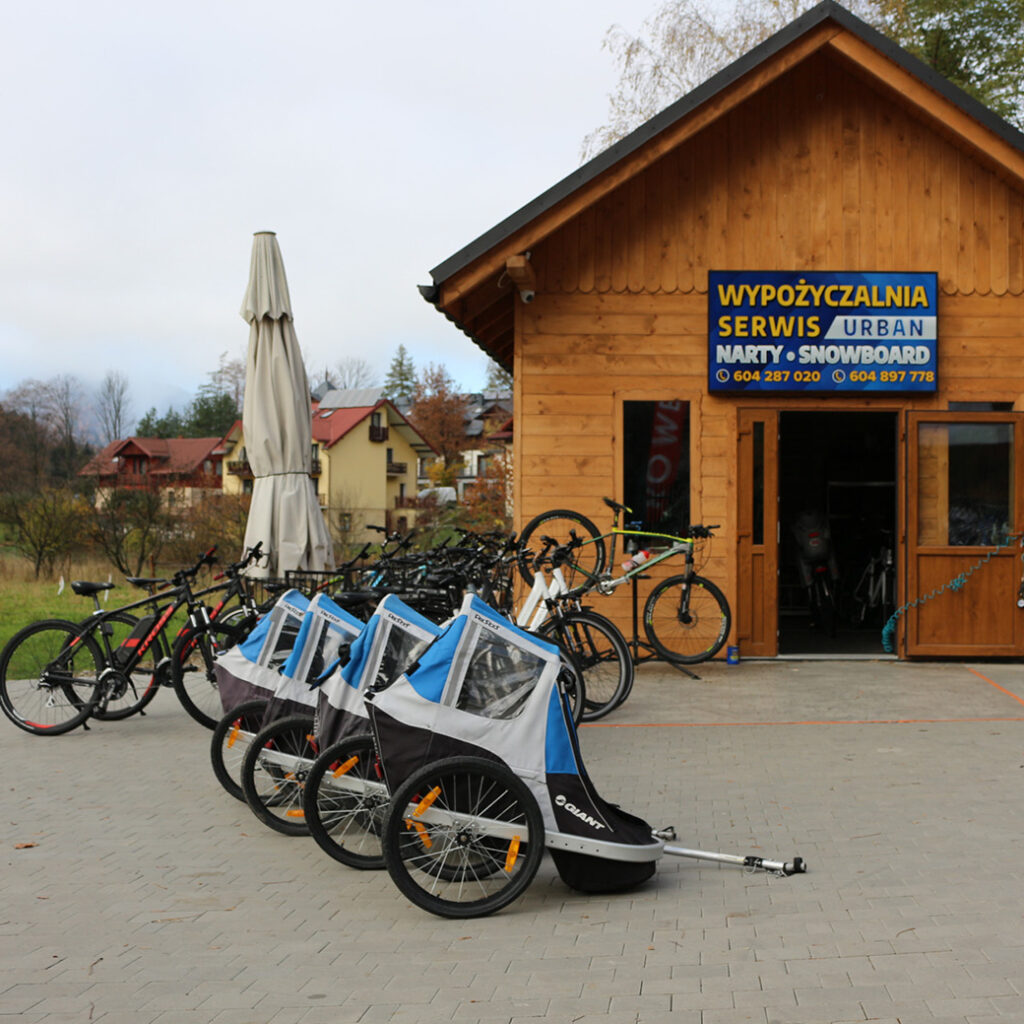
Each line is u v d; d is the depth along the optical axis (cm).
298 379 1071
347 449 6569
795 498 1584
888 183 1061
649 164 996
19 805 631
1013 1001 351
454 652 461
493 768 454
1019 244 1056
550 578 1035
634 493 1077
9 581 2639
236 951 417
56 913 462
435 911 445
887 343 1052
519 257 995
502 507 3625
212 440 6975
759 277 1059
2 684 827
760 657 1078
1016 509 1048
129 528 2862
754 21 2311
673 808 593
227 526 2862
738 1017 346
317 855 539
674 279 1073
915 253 1060
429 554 863
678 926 432
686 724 808
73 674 823
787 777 655
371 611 743
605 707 819
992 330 1055
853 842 530
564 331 1080
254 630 623
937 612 1054
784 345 1059
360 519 4362
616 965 394
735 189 1069
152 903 473
